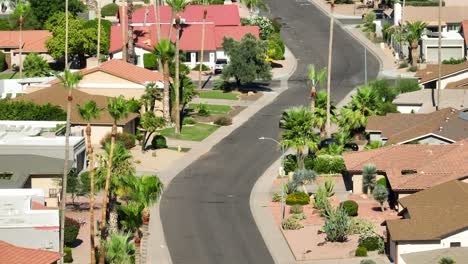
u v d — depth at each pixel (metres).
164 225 195.75
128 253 170.12
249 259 178.12
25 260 148.75
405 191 197.12
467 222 170.50
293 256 178.88
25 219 169.00
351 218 192.38
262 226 195.50
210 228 194.62
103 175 178.00
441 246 169.00
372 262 167.25
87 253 175.62
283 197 197.38
